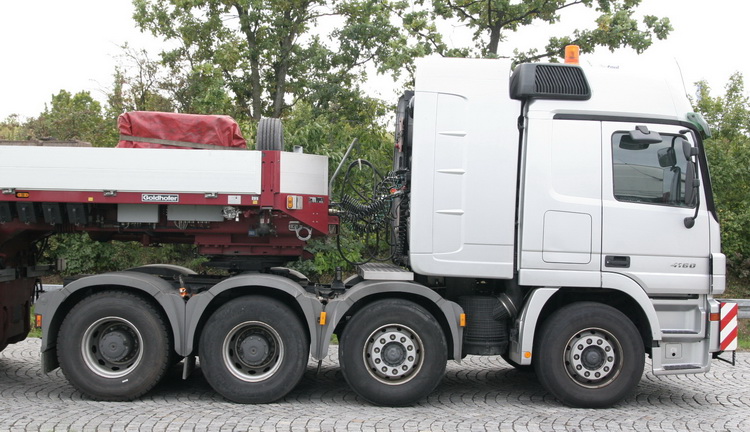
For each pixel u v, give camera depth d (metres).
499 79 6.64
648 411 6.57
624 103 6.72
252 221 6.82
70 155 6.42
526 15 18.22
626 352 6.57
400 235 7.10
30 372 7.71
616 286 6.59
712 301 6.82
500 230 6.57
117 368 6.55
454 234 6.55
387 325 6.47
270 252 7.00
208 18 20.28
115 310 6.45
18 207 6.49
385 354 6.46
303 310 6.48
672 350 6.76
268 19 20.52
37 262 7.84
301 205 6.71
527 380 7.96
